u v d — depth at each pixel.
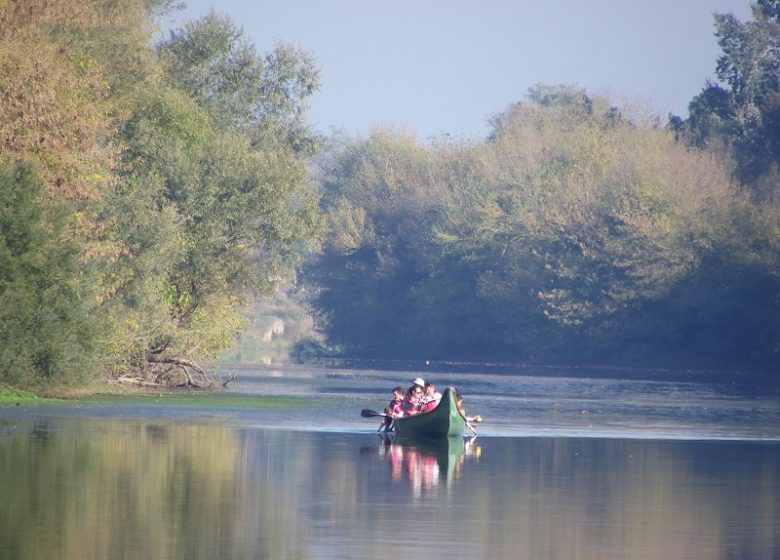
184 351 131.12
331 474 62.06
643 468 69.12
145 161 126.88
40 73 96.62
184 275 130.25
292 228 137.12
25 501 48.59
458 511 50.94
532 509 52.16
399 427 87.88
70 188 99.75
